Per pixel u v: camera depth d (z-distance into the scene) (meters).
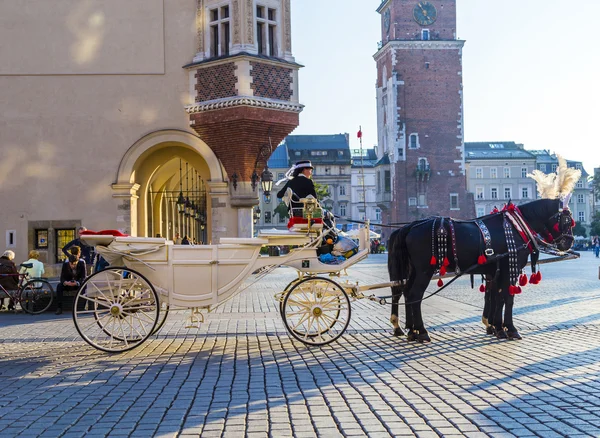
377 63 93.62
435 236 11.02
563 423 6.26
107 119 23.34
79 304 16.95
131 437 5.98
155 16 23.48
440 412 6.70
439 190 85.88
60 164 23.22
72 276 16.94
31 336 12.55
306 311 11.08
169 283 10.79
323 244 11.27
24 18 23.25
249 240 10.85
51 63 23.23
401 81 85.50
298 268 11.09
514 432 6.00
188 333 12.52
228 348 10.84
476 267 11.18
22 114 23.20
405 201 85.25
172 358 9.98
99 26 23.39
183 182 35.41
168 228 33.34
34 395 7.64
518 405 6.92
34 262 18.48
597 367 8.83
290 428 6.21
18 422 6.49
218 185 23.55
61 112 23.23
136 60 23.39
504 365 9.06
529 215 11.82
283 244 11.05
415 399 7.24
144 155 23.94
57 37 23.30
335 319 11.16
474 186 120.19
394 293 11.65
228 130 22.86
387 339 11.56
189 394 7.62
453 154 86.12
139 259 10.73
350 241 11.39
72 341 11.84
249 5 22.59
